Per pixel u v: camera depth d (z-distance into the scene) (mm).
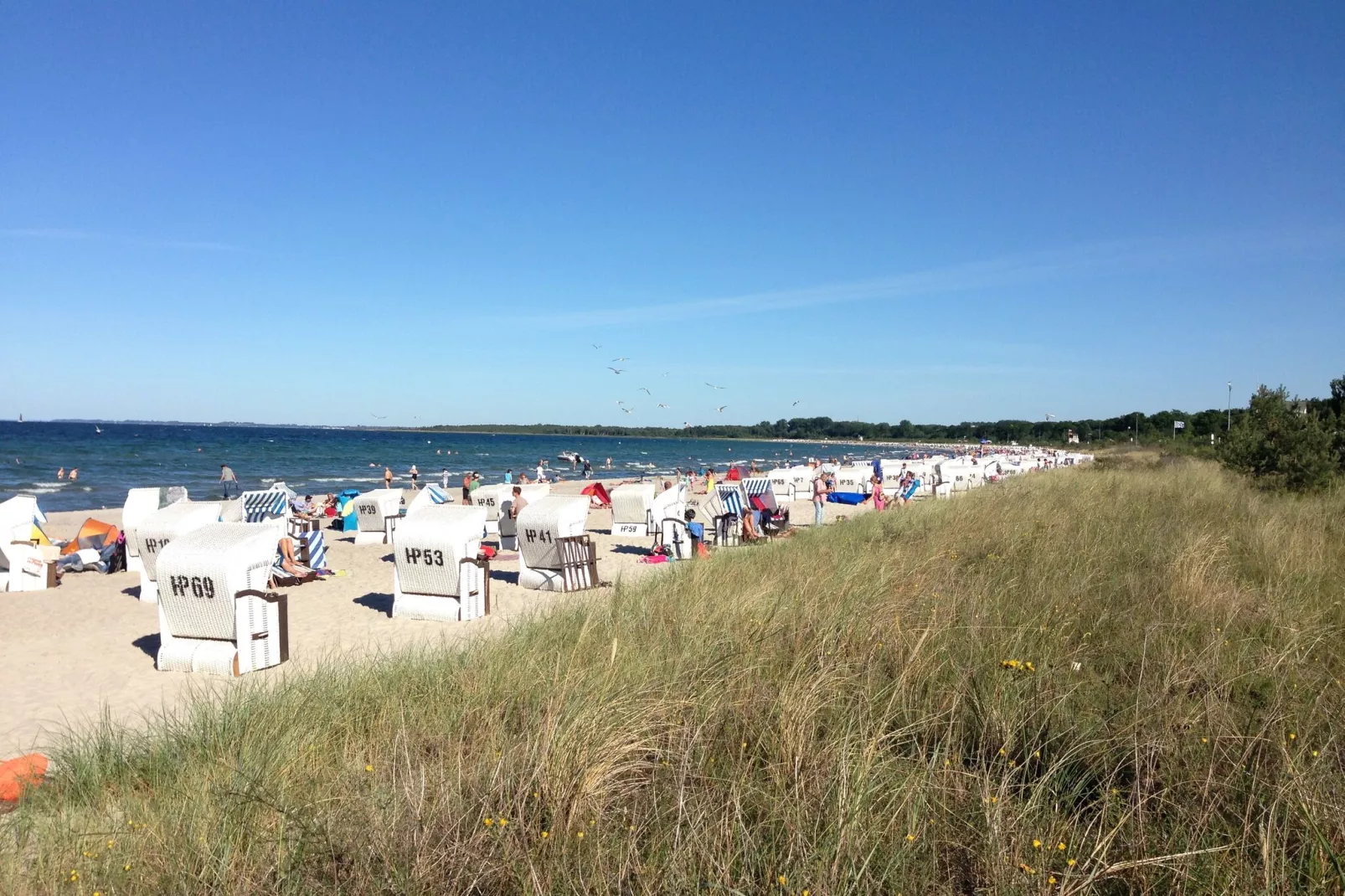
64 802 4359
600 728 4312
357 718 5113
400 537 10516
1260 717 4117
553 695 4910
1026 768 3830
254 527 8516
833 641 5641
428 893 3127
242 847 3576
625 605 7922
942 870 3219
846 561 9102
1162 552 8383
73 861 3553
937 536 10969
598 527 22219
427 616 10422
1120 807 3520
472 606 10492
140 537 11852
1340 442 18375
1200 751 3861
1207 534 9141
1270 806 3289
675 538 15133
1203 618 5977
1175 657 4934
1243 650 5176
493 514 19609
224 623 8070
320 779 4152
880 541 11375
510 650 6324
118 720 6680
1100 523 10867
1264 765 3695
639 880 3098
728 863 3131
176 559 8094
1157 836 3250
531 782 3775
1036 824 3385
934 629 5629
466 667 5996
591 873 3137
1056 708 4363
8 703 7234
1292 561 7949
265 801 3789
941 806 3477
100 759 4938
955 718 4414
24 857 3686
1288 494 16062
